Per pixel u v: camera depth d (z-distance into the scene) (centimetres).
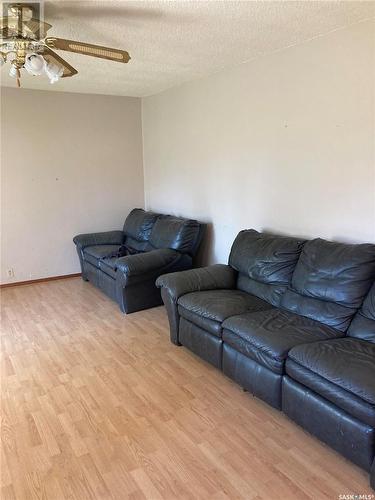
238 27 256
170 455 201
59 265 511
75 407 243
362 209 265
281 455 199
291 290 277
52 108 474
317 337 229
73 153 496
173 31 262
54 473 191
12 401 250
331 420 189
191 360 298
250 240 323
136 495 177
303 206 309
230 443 208
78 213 513
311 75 286
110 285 422
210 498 174
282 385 218
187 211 462
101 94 501
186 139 445
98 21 243
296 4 222
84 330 356
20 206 474
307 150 298
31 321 379
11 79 404
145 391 258
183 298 300
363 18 244
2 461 199
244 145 359
